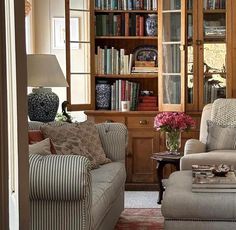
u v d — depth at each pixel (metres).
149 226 4.11
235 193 3.17
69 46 5.72
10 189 1.30
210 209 3.12
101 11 6.07
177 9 5.82
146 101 6.06
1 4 1.09
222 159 4.45
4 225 1.09
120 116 5.81
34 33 6.13
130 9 6.09
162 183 5.01
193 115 5.81
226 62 5.90
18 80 1.29
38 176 2.65
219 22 5.96
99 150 4.23
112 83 6.29
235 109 5.22
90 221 2.80
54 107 4.42
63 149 3.80
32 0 6.02
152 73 6.07
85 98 5.95
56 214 2.73
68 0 5.68
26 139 1.34
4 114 1.10
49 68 4.18
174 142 5.06
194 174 3.58
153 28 6.10
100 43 6.26
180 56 5.82
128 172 5.81
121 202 4.30
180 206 3.14
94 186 3.44
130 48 6.24
